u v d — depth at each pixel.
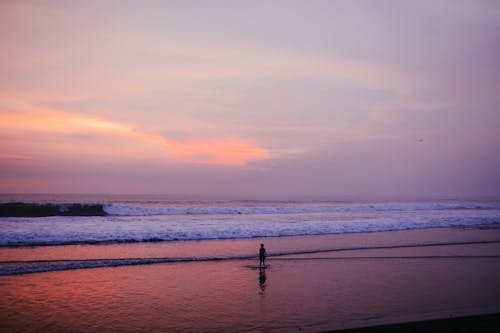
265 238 24.17
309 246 21.30
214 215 40.69
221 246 20.94
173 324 9.37
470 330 8.38
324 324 9.08
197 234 24.33
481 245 22.28
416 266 16.42
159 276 14.35
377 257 18.38
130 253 18.50
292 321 9.61
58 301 11.09
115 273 14.70
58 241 21.16
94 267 15.57
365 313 10.23
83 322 9.42
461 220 36.47
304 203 86.94
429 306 10.88
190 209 42.84
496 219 38.19
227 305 10.94
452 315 9.29
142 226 26.81
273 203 85.56
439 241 23.77
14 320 9.45
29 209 35.00
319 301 11.36
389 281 13.84
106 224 27.64
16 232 22.84
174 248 20.06
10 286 12.58
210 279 14.01
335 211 51.09
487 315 9.33
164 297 11.69
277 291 12.47
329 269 15.79
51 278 13.74
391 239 24.31
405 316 9.27
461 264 16.88
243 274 14.85
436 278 14.30
